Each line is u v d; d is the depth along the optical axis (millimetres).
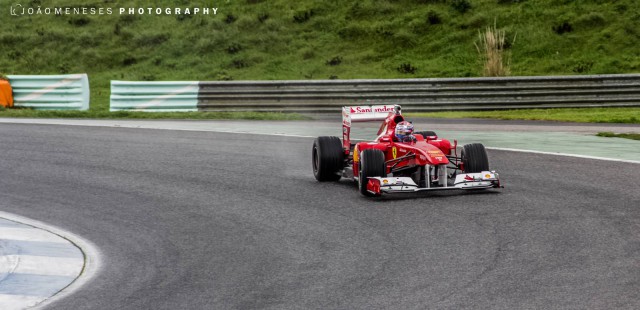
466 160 38812
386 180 36594
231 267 27000
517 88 91812
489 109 91500
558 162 48406
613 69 111938
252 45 128125
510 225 31516
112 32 135500
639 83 93500
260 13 137000
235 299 23422
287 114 85500
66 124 73312
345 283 24625
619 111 89562
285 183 43156
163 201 39000
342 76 116000
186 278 25859
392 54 122250
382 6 135125
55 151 56031
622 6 126875
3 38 135250
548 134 65312
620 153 51938
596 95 93125
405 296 23094
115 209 37469
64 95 88312
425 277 24938
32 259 28500
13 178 46125
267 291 24109
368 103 90312
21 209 37875
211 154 54406
